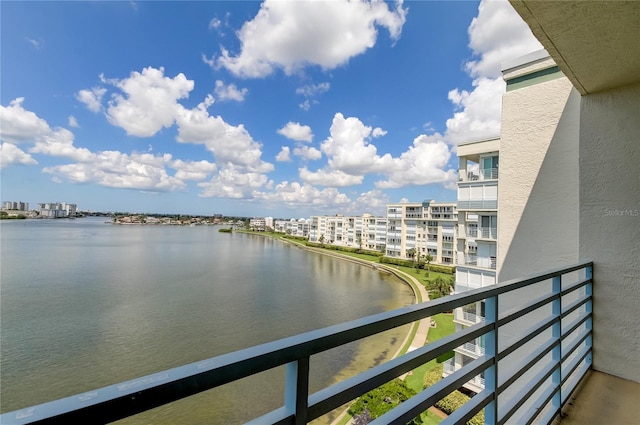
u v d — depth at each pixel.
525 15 1.45
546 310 2.54
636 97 2.04
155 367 11.12
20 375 10.35
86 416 0.38
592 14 1.39
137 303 18.38
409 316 0.82
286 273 31.34
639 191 2.02
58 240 50.03
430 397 0.87
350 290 24.66
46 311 16.28
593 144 2.21
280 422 0.58
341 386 0.70
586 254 2.22
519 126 2.83
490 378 1.16
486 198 8.03
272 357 0.56
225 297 20.69
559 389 1.71
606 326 2.13
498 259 2.90
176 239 64.31
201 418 8.21
